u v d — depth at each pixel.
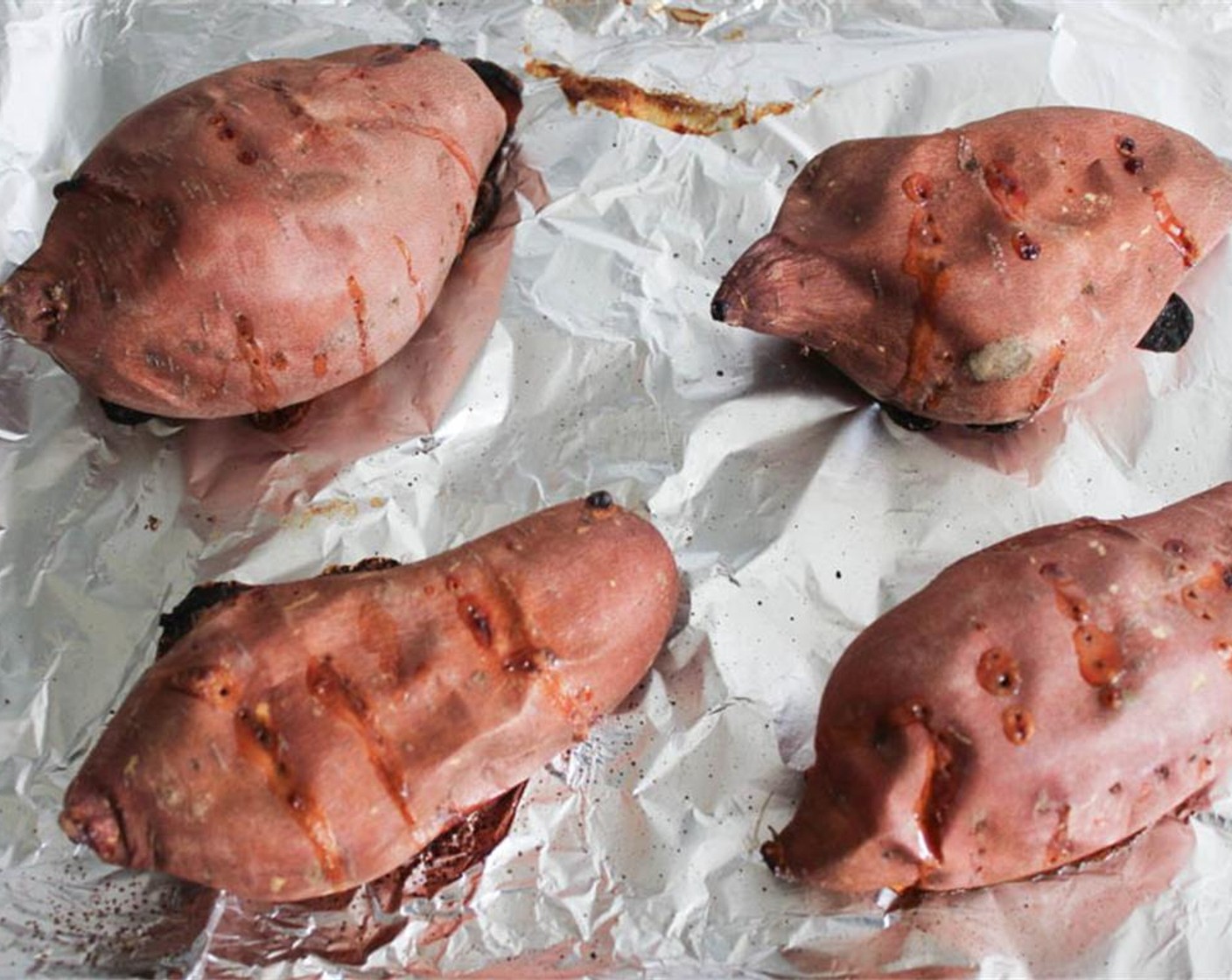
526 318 0.59
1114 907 0.51
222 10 0.64
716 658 0.54
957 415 0.56
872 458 0.58
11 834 0.51
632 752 0.53
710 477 0.57
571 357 0.59
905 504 0.57
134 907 0.50
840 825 0.49
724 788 0.52
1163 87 0.64
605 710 0.51
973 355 0.54
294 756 0.47
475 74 0.59
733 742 0.53
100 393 0.54
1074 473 0.57
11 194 0.60
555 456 0.57
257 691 0.47
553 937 0.50
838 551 0.56
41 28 0.63
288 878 0.48
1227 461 0.58
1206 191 0.56
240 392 0.54
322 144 0.53
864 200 0.54
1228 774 0.52
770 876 0.51
